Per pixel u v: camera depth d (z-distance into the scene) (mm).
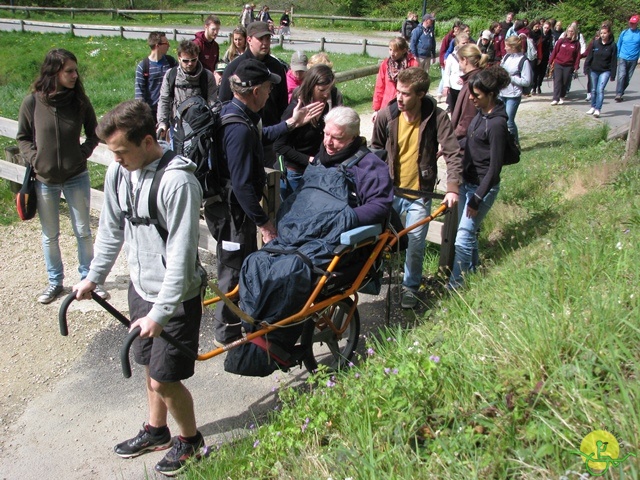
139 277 3158
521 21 15797
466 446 2617
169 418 3979
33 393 4277
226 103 3963
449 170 4684
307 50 23578
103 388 4309
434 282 5500
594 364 2793
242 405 4059
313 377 3533
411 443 2826
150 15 36062
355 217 3768
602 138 9789
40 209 5215
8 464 3631
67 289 5613
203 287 3254
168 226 2996
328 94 4973
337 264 3768
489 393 2900
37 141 4973
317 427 3182
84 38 26078
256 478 3008
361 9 42344
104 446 3750
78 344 4820
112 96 15352
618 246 4031
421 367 3170
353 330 4328
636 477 2170
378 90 7836
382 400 3111
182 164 3010
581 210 5961
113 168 3188
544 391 2768
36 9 35312
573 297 3570
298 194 3979
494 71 4668
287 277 3547
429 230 5441
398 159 4867
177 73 6684
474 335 3479
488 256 5672
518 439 2600
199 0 46719
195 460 3369
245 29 7867
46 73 4836
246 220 4004
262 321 3559
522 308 3598
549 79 17672
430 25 17281
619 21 27984
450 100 11188
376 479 2605
